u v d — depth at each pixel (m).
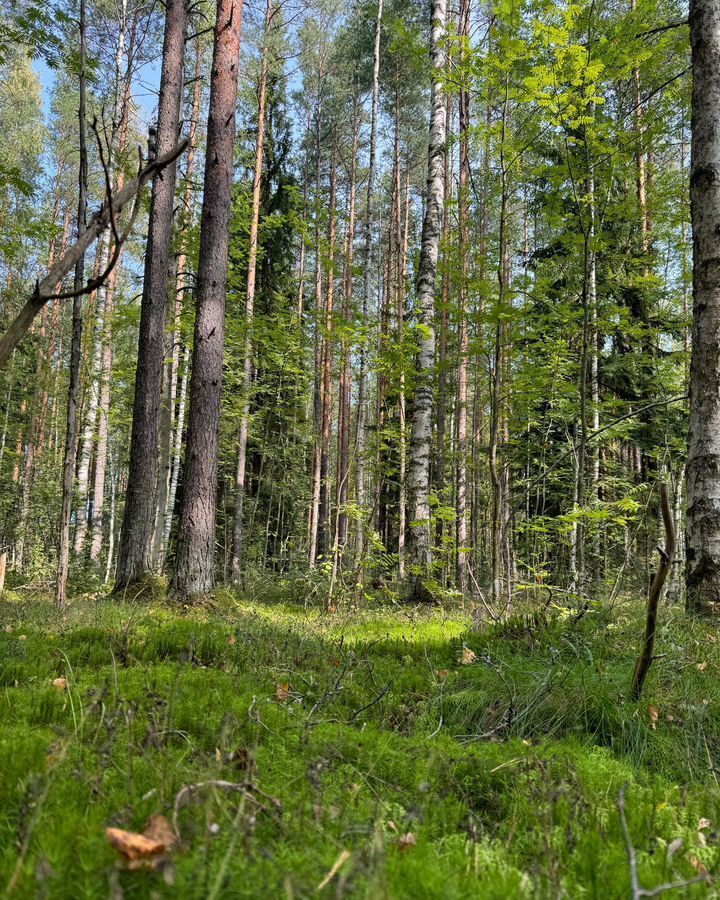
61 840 1.59
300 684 3.98
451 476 19.97
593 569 11.80
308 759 2.56
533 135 7.68
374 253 28.03
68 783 1.99
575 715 3.49
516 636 5.15
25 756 2.23
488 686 3.98
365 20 22.88
